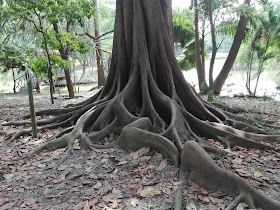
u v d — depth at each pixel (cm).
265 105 879
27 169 380
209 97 845
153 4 576
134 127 429
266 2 1257
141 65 570
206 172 323
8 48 436
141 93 579
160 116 537
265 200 281
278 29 1415
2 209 290
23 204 298
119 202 295
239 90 1628
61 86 2339
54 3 868
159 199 300
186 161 345
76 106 680
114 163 388
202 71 1355
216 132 477
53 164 391
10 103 1023
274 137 477
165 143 391
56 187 330
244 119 598
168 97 537
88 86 2380
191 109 580
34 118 499
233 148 441
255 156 407
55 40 959
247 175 337
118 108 526
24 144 475
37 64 806
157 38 583
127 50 602
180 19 1575
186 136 466
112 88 613
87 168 373
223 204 287
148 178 344
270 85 1839
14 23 980
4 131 538
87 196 309
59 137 488
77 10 888
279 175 346
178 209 271
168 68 579
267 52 1538
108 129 494
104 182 337
